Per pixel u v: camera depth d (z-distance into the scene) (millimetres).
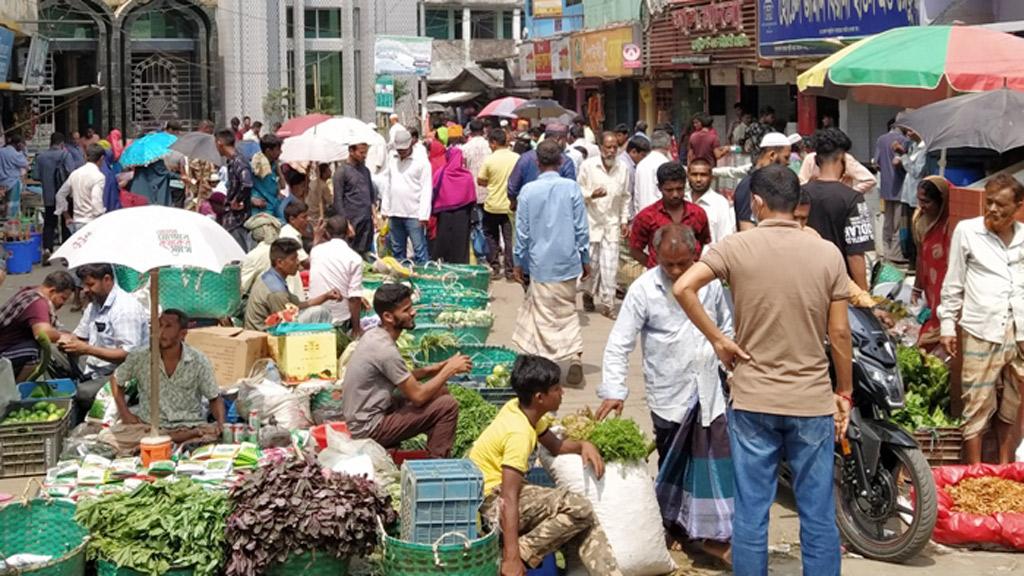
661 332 6461
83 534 5910
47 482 6746
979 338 7441
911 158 14742
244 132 29234
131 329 9086
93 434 7938
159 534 5742
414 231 14625
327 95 48750
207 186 17094
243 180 14031
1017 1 16297
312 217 14703
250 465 6848
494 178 15633
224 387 8500
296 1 47375
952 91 10391
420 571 5559
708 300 6410
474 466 5879
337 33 48688
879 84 10172
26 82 24547
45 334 8719
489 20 59688
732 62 24000
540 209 10094
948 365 7977
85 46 40969
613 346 6562
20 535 6082
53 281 9141
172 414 7629
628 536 6180
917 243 9000
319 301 9992
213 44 42438
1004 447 7703
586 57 33219
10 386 8172
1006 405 7613
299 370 8617
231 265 10227
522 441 5910
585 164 13023
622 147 14734
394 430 7258
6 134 23875
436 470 5801
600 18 35188
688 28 25891
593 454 6188
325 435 7445
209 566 5734
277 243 9883
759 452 5688
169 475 6707
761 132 22719
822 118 22250
